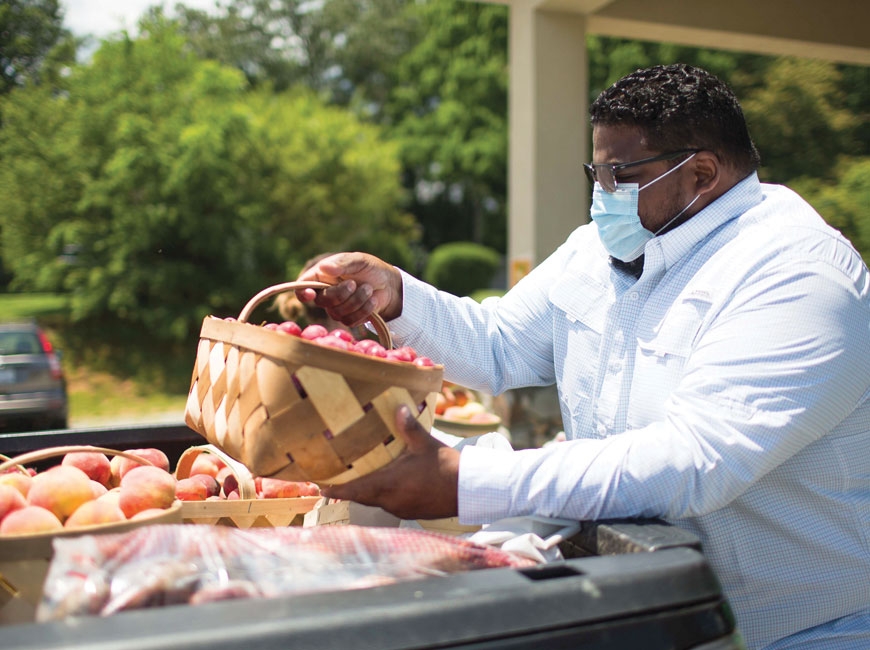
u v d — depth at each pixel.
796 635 1.66
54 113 14.99
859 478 1.66
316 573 1.19
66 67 14.99
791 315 1.52
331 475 1.46
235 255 16.73
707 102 1.76
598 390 1.89
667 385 1.71
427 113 26.97
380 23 26.98
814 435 1.52
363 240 19.45
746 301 1.58
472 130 24.78
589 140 12.04
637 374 1.77
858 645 1.64
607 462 1.47
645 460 1.46
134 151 15.22
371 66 27.78
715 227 1.76
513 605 1.07
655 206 1.80
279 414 1.42
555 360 2.08
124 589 1.07
